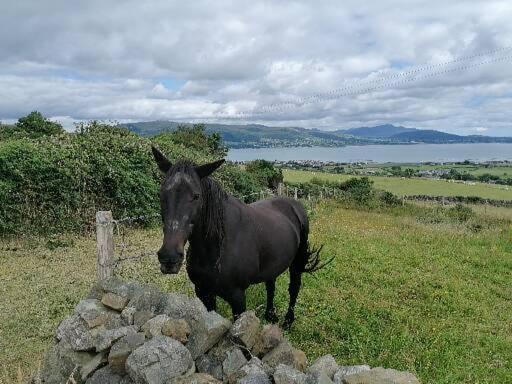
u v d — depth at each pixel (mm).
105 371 1931
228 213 2645
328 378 1667
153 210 7852
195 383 1757
